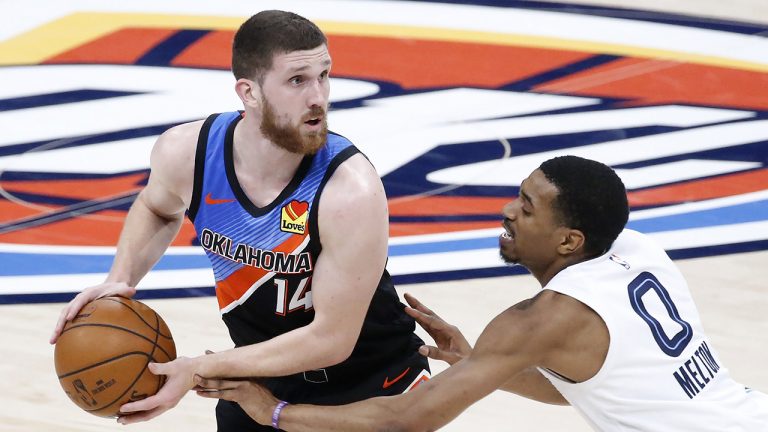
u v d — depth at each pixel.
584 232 10.87
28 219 21.66
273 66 10.16
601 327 10.53
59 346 11.06
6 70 28.72
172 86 27.80
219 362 10.86
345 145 10.95
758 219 22.27
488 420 16.03
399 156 24.39
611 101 27.64
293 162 10.80
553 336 10.52
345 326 10.90
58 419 15.80
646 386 10.61
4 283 19.45
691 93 28.22
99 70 28.80
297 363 10.90
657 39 31.72
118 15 32.53
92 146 24.72
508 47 30.80
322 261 10.88
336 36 31.05
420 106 26.98
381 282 11.77
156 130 25.44
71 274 19.78
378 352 12.03
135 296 19.12
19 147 24.64
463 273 20.14
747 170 24.22
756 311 19.11
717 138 25.66
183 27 31.64
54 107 26.62
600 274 10.86
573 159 11.01
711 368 11.14
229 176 11.03
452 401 10.66
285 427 11.07
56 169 23.67
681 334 10.94
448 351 12.31
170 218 12.40
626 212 11.03
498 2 34.16
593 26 32.56
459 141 25.17
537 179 10.96
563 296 10.64
